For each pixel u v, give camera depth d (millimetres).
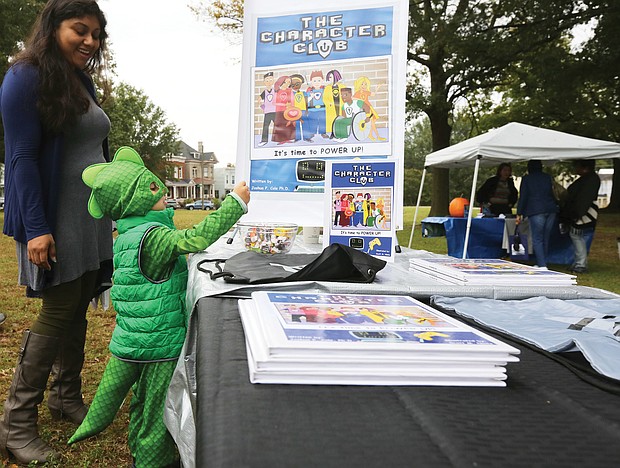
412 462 535
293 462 527
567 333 1067
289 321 925
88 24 1834
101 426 1813
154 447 1773
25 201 1830
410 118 16953
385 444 574
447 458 546
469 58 14562
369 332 865
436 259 2072
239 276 1598
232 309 1268
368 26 2334
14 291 5902
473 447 573
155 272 1729
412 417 653
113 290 1767
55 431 2410
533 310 1308
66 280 1996
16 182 1836
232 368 820
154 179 1784
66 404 2514
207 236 1672
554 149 6938
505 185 8750
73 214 2002
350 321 951
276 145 2463
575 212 7398
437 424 629
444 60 15648
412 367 780
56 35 1833
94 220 2119
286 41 2430
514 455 560
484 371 786
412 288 1490
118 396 1801
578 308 1298
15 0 17438
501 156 6926
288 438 581
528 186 7281
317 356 761
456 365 790
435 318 1012
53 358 2127
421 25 14438
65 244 1976
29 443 2131
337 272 1596
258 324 954
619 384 784
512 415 673
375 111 2328
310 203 2455
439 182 17031
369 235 2182
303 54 2408
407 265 2109
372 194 2180
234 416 634
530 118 19875
